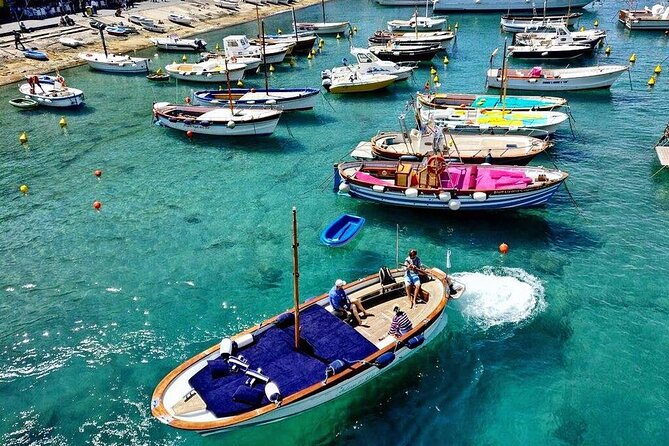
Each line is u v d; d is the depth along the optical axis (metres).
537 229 27.36
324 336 17.75
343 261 25.44
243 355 16.95
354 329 18.25
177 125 41.78
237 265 25.36
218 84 56.91
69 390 18.58
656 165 33.59
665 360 19.02
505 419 17.08
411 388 18.25
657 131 38.91
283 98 44.78
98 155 39.16
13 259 26.36
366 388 18.22
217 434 15.78
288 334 17.80
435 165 27.61
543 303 21.98
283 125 44.31
